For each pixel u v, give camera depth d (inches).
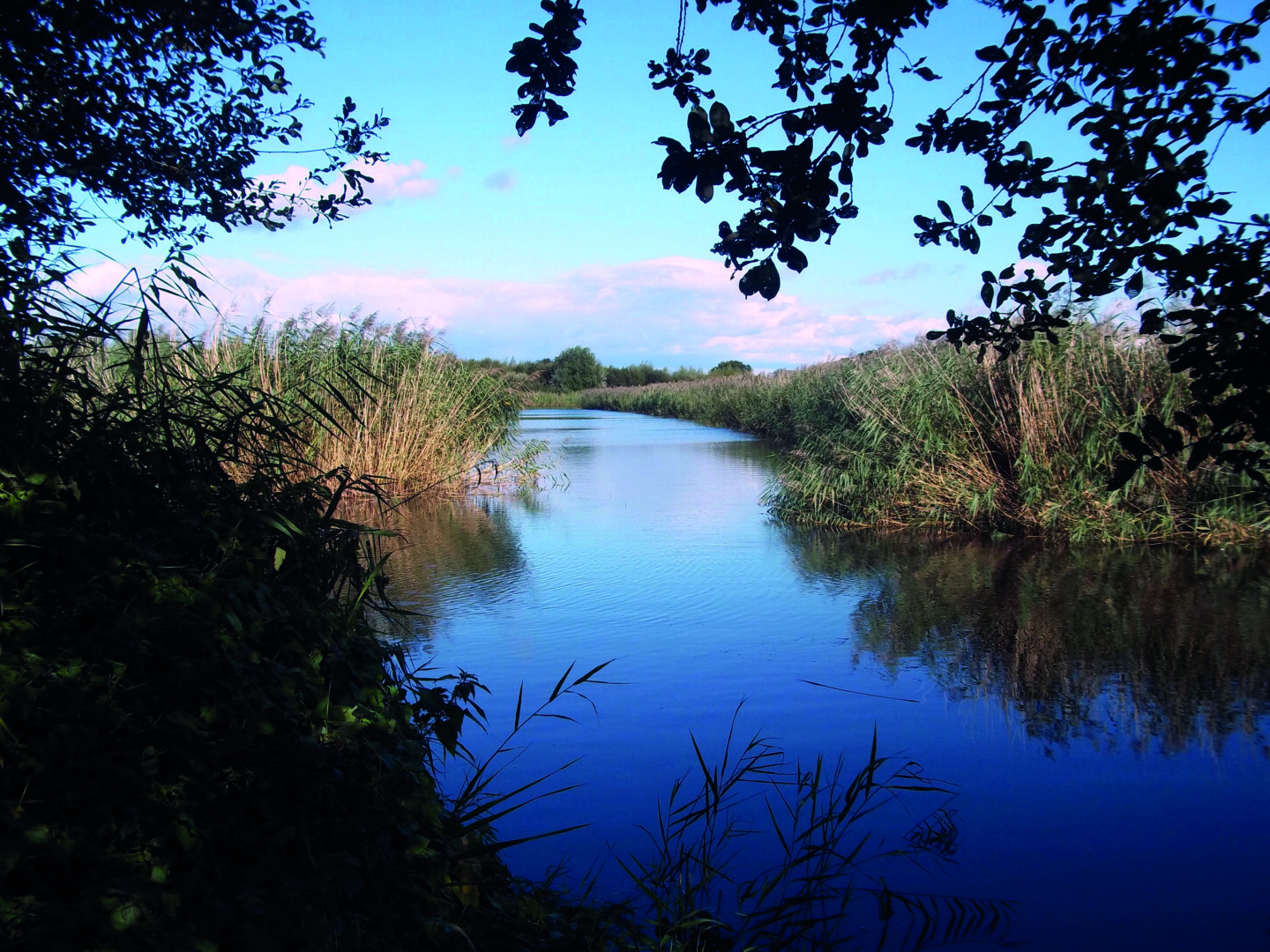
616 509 450.3
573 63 111.5
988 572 289.4
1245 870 112.7
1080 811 128.8
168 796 72.8
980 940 99.0
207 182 168.1
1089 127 111.0
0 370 93.5
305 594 108.4
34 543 83.2
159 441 111.0
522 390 605.0
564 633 222.5
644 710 169.8
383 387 488.1
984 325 130.3
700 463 686.5
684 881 110.9
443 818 94.4
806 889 105.2
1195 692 174.9
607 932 92.9
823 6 112.0
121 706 76.3
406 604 254.2
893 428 414.9
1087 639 212.1
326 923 67.8
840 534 370.0
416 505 470.9
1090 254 118.6
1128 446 113.1
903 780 139.5
